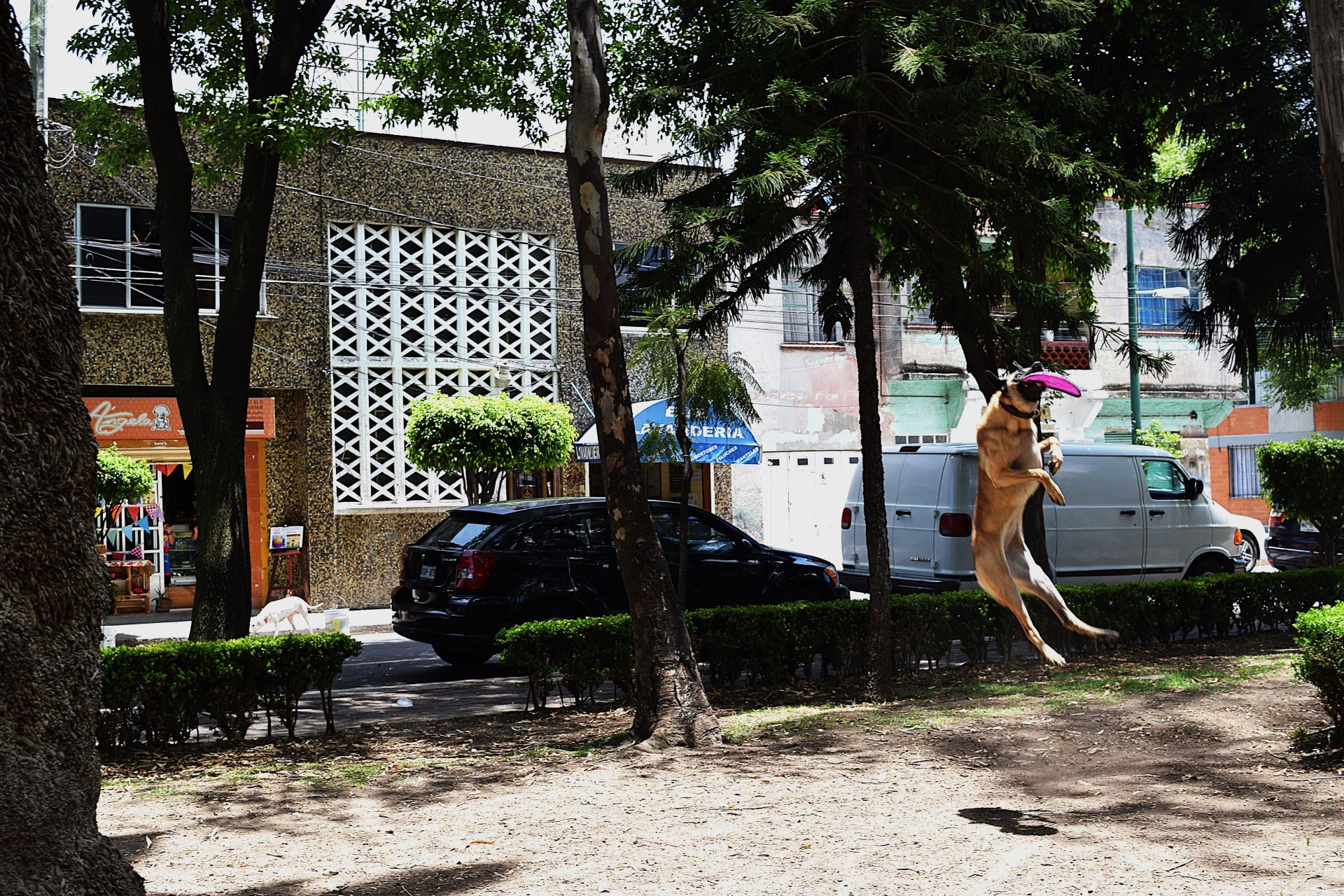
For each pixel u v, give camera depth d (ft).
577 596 39.29
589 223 26.40
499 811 19.43
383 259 70.28
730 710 30.14
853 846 16.53
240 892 15.01
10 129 10.37
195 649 26.37
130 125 45.16
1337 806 18.03
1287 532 63.93
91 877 10.76
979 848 16.16
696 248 30.25
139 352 63.57
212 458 33.60
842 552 53.52
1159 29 40.93
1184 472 55.62
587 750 25.09
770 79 30.99
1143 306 96.73
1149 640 39.22
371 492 69.51
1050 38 29.37
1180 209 45.21
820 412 84.94
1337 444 55.57
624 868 15.71
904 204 32.30
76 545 10.82
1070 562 51.26
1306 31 40.98
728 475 80.43
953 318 35.24
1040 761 21.97
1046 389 11.12
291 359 66.80
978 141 29.27
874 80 30.30
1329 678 21.71
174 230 34.17
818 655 38.70
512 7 42.19
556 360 75.15
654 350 42.32
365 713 31.60
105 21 40.11
